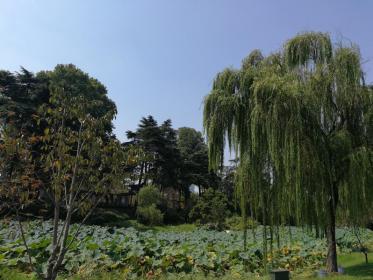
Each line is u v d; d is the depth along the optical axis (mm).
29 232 19078
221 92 14523
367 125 13586
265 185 13578
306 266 18438
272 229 13797
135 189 51562
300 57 14250
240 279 14328
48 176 7211
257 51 15266
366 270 14578
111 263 14023
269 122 12625
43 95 38719
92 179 6477
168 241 20906
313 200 13320
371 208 13844
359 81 13461
